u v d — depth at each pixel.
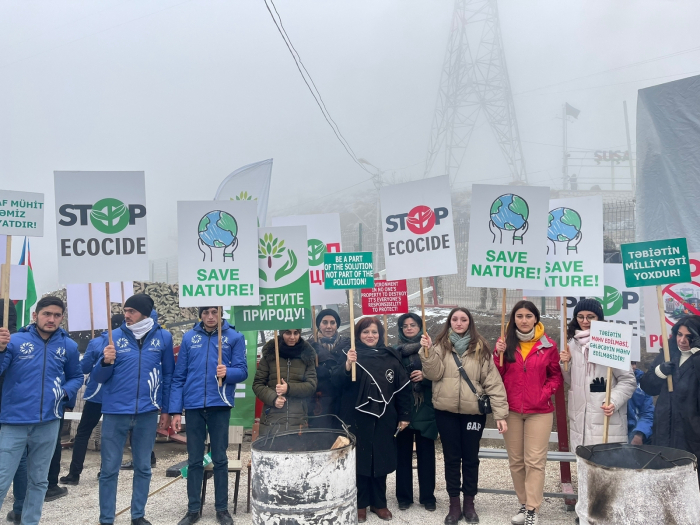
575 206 5.41
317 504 3.99
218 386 5.01
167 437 8.14
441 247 5.26
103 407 4.86
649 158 8.02
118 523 5.06
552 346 5.06
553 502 5.62
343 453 4.11
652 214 7.99
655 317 5.80
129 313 4.97
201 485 5.21
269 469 4.03
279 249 5.04
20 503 5.21
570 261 5.39
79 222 4.88
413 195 5.38
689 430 4.61
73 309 7.46
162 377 5.11
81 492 6.03
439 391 5.08
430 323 11.77
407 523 5.05
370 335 5.32
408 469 5.45
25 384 4.55
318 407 5.51
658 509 3.73
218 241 4.96
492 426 8.08
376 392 5.07
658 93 7.93
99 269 4.89
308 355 5.30
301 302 5.01
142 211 5.00
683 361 4.78
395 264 5.41
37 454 4.62
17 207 4.74
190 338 5.17
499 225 5.21
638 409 5.68
